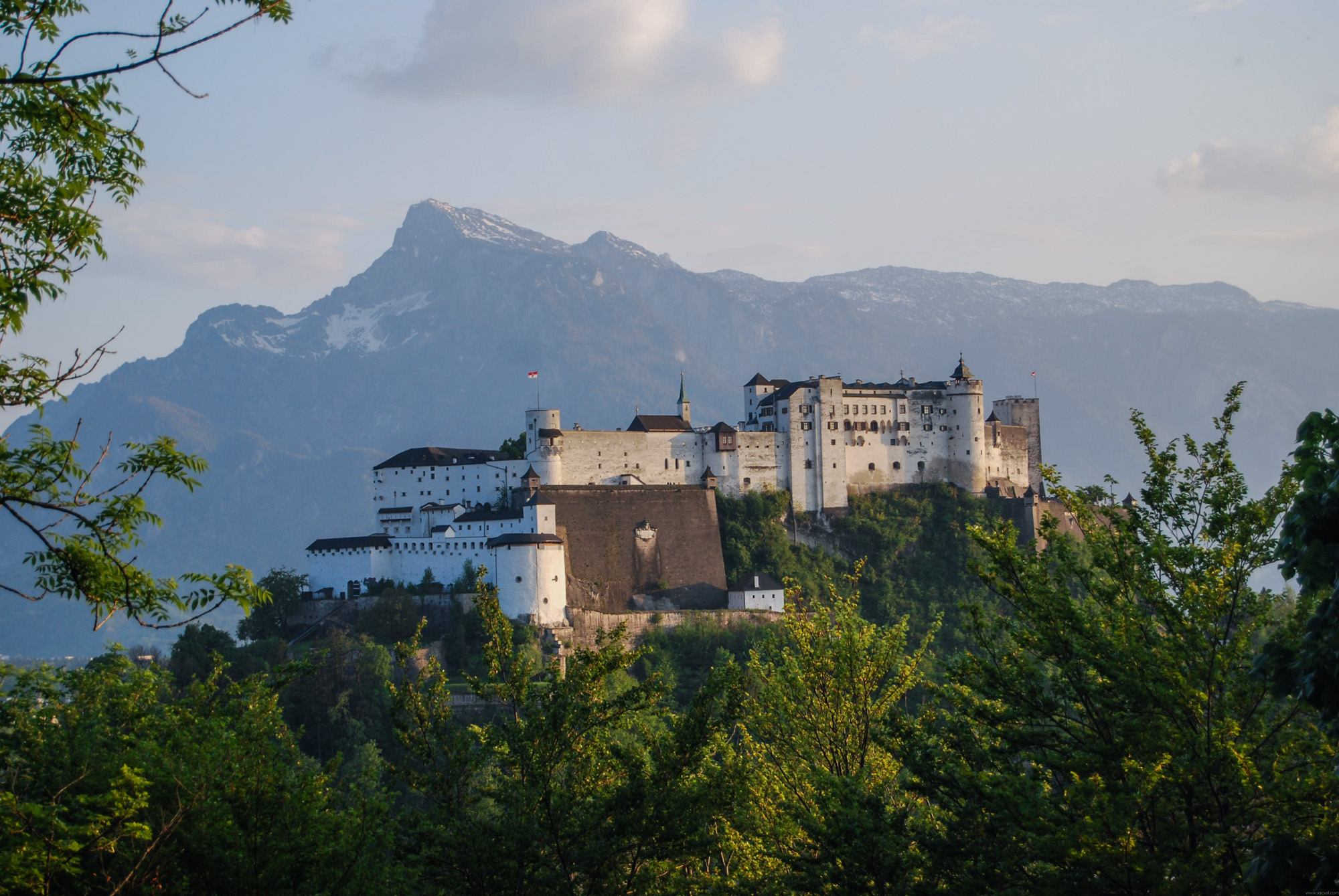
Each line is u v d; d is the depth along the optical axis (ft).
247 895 201.26
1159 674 187.11
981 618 217.36
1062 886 182.39
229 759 215.51
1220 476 203.31
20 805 170.30
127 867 196.34
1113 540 206.59
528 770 220.02
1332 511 142.51
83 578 142.82
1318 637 143.74
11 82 128.47
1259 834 187.11
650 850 215.72
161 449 151.74
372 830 215.31
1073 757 191.42
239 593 153.58
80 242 150.00
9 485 143.74
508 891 206.08
